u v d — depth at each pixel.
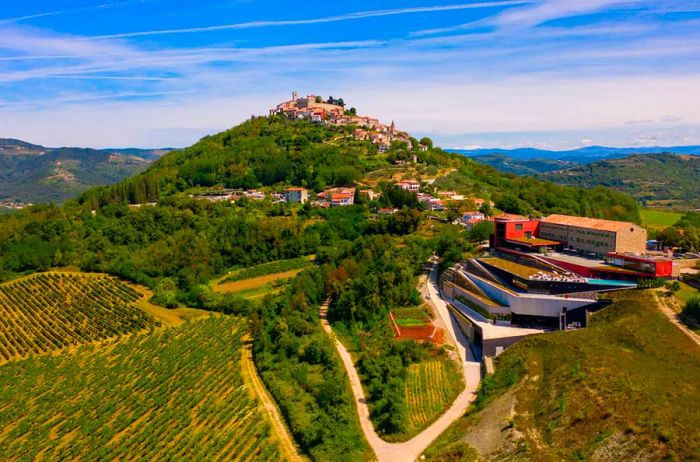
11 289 198.38
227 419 110.06
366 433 101.94
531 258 161.00
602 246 155.50
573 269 145.00
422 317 149.62
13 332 167.12
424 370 122.75
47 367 142.88
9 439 110.94
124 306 181.25
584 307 125.31
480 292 151.75
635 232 152.00
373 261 184.88
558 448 81.75
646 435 76.00
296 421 105.75
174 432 106.81
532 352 114.81
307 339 143.75
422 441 97.38
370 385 119.00
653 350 98.50
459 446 91.12
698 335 100.19
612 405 84.88
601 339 108.50
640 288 124.19
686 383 85.44
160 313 177.62
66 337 162.75
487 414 99.50
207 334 156.50
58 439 109.88
